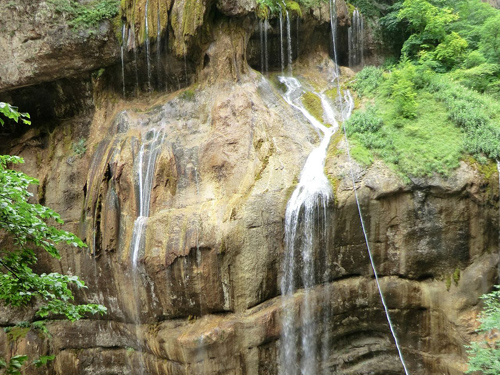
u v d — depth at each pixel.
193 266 14.16
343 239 13.95
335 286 14.30
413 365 14.38
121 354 16.62
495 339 12.84
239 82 16.42
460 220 13.38
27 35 17.25
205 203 14.69
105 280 16.16
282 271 14.00
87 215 16.67
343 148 14.61
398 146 14.27
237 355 13.73
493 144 13.62
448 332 13.74
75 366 17.09
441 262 13.73
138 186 15.73
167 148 15.76
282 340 14.00
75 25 16.98
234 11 16.41
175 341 14.25
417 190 13.52
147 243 14.88
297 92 17.48
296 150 15.14
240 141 15.30
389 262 14.03
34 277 8.88
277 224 13.92
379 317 14.53
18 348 17.41
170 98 17.17
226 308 14.05
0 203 8.27
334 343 14.73
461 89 15.74
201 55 16.94
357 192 13.69
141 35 16.94
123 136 16.64
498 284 13.40
